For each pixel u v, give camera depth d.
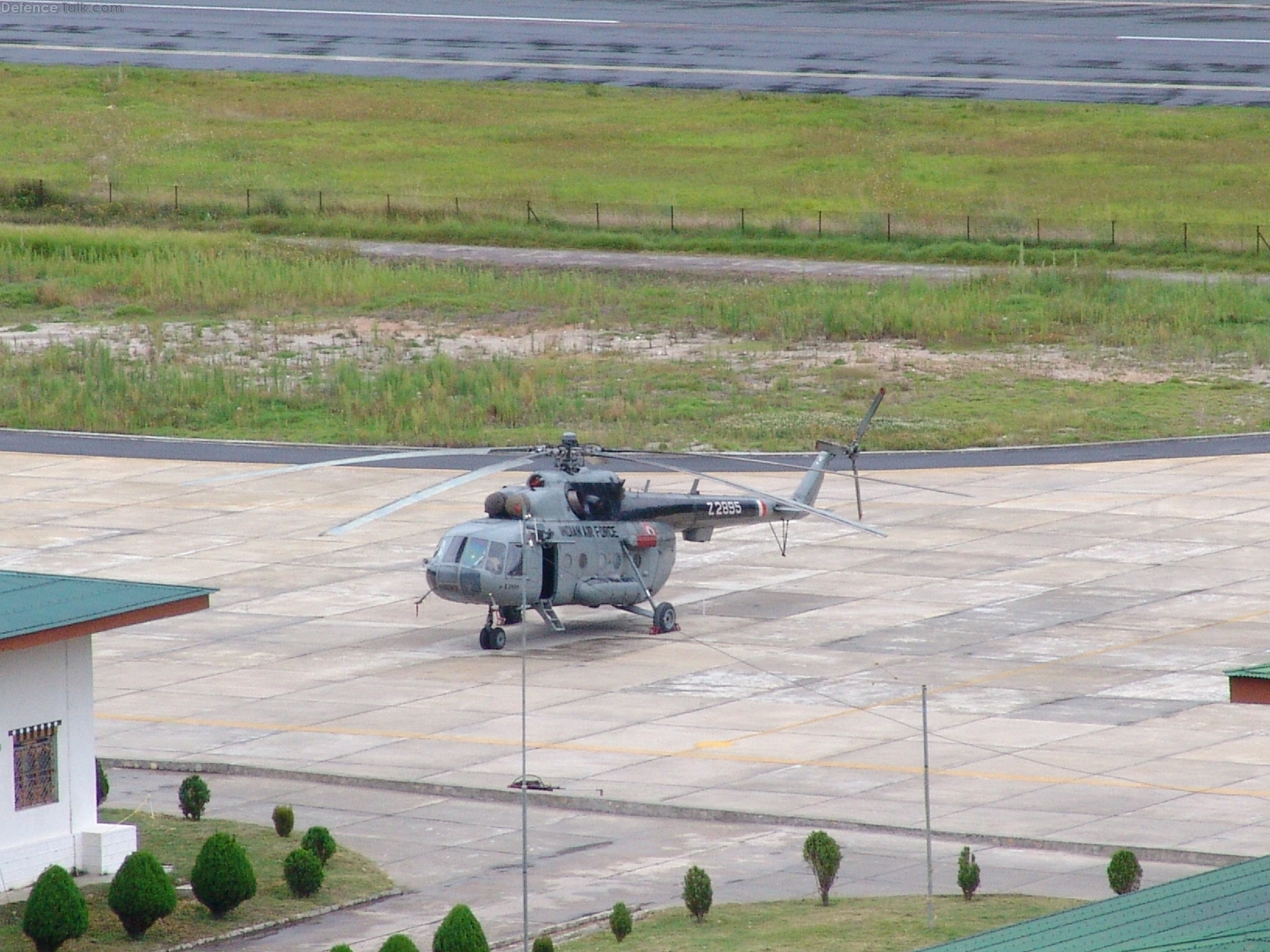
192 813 103.31
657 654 138.25
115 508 186.38
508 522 137.50
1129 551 165.38
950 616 146.88
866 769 110.38
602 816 104.31
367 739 118.94
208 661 139.12
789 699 125.88
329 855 95.69
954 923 83.69
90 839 93.12
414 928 86.75
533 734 118.88
